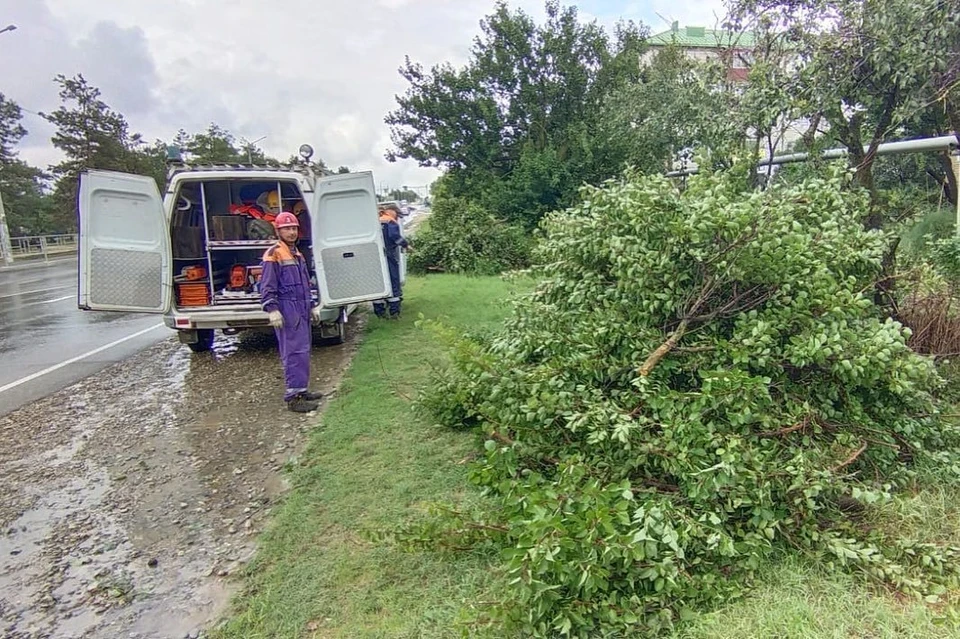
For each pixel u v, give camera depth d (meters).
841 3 4.83
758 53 5.60
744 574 2.50
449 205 16.34
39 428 5.38
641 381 2.96
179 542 3.36
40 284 18.67
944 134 7.12
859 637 2.13
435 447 4.28
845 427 3.15
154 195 6.89
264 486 3.99
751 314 3.25
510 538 2.68
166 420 5.44
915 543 2.54
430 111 19.34
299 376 5.48
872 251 3.62
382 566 2.93
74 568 3.16
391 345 7.53
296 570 2.96
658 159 12.90
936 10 4.20
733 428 2.88
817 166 5.45
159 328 10.62
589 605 2.27
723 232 3.19
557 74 18.30
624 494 2.45
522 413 3.24
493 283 12.71
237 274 8.16
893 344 2.94
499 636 2.28
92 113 39.41
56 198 41.00
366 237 7.22
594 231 3.86
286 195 8.24
